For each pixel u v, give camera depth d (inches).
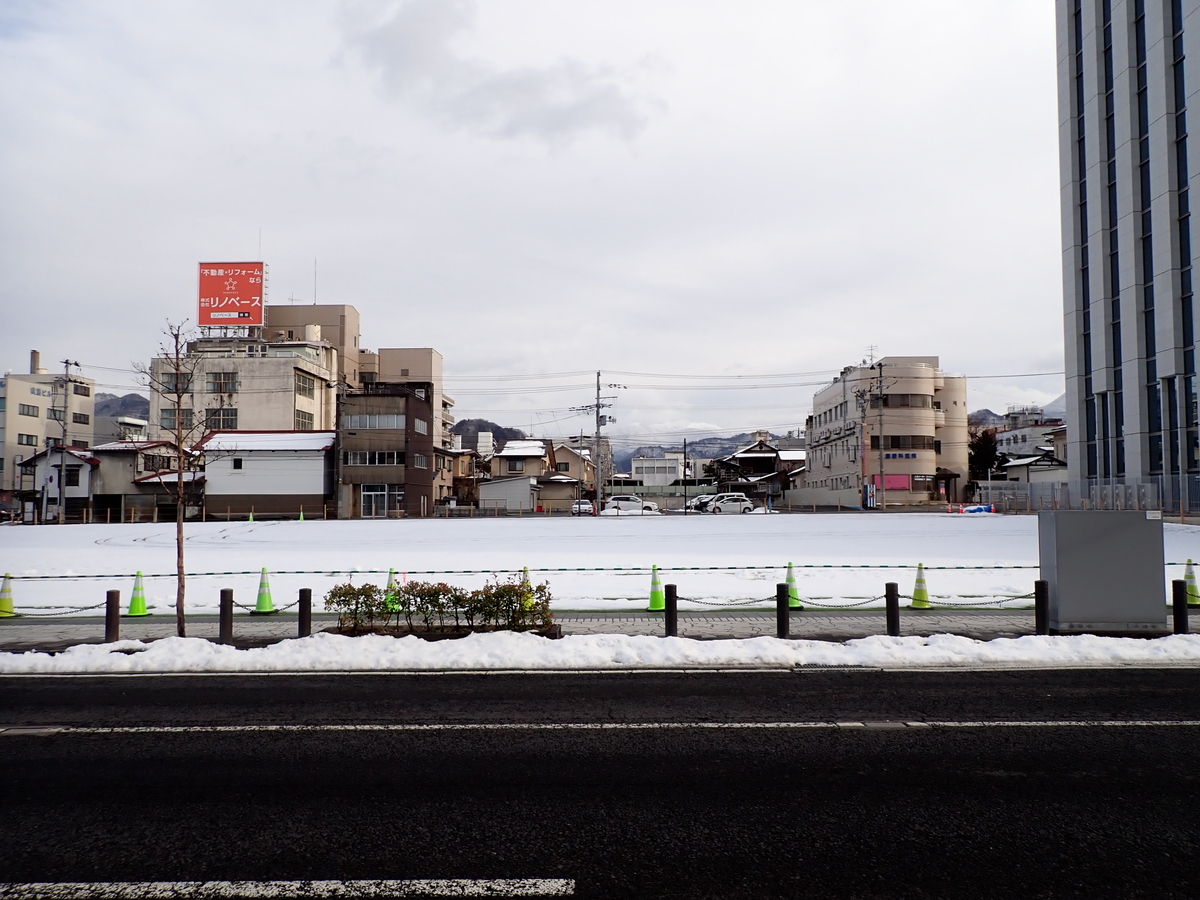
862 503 2903.5
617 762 244.7
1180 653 394.9
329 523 1973.4
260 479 2377.0
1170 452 1521.9
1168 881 165.3
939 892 161.2
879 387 2773.1
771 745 260.7
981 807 206.2
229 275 3065.9
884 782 225.3
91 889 164.2
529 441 3850.9
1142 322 1605.6
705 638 454.0
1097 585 447.5
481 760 247.4
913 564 805.9
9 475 2940.5
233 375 2901.1
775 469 4315.9
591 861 175.9
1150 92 1563.7
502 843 185.5
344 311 3612.2
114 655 401.4
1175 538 1138.0
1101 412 1727.4
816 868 171.9
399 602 455.8
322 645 414.3
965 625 485.7
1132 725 280.5
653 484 4788.4
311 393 3070.9
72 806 210.2
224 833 192.2
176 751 257.9
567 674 369.4
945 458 3129.9
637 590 645.9
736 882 165.8
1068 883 164.7
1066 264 1850.4
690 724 286.4
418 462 2524.6
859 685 344.5
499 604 451.8
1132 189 1622.8
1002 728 278.1
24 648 441.4
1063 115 1863.9
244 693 336.8
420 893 161.6
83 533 1625.2
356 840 187.6
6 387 2962.6
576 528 1662.2
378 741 267.9
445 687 345.7
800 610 551.2
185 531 1680.6
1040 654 394.0
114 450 2373.3
